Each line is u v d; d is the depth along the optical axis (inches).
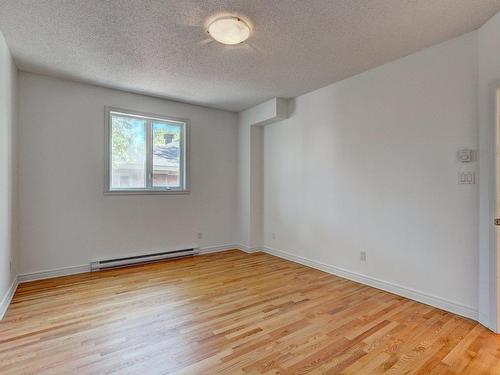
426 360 73.6
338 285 128.0
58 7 82.4
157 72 129.7
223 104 180.7
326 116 148.2
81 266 144.1
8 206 107.6
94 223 147.9
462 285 97.6
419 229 109.7
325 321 94.0
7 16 86.6
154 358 73.9
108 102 151.1
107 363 71.6
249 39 100.4
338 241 141.9
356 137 133.0
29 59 116.5
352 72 129.7
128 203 158.4
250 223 189.9
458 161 98.5
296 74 131.9
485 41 90.2
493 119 87.1
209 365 71.1
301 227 163.3
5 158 101.9
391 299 112.0
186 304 107.3
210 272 147.0
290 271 149.1
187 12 85.0
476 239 94.2
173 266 157.4
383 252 122.0
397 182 116.8
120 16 87.0
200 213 185.0
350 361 73.1
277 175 180.9
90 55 113.0
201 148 185.3
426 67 107.3
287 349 78.2
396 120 117.0
